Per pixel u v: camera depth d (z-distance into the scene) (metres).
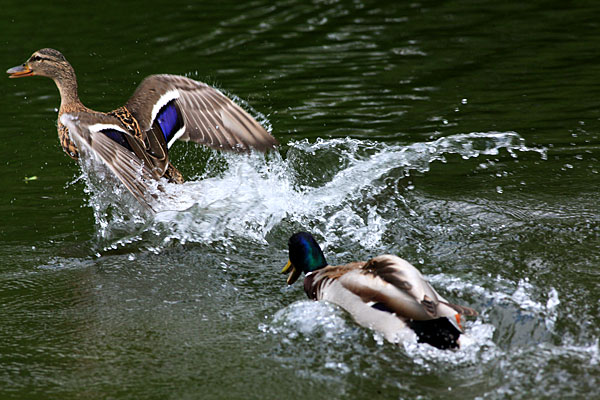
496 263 7.98
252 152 8.89
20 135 13.12
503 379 5.83
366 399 5.67
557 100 13.60
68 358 6.58
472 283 7.46
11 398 5.94
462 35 18.23
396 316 6.44
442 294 7.29
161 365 6.38
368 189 10.24
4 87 15.70
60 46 17.94
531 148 11.58
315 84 15.16
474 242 8.60
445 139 11.99
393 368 6.08
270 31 19.08
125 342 6.83
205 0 22.17
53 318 7.39
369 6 21.41
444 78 15.23
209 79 15.55
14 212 10.23
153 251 8.91
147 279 8.23
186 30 19.20
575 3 20.61
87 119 8.22
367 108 13.73
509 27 18.72
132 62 16.72
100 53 17.39
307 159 11.19
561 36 17.67
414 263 8.14
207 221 9.36
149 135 8.84
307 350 6.47
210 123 9.02
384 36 18.42
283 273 8.15
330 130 12.70
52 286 8.15
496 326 6.70
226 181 10.02
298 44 17.95
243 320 7.19
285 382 5.98
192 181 10.62
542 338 6.46
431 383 5.84
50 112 14.22
